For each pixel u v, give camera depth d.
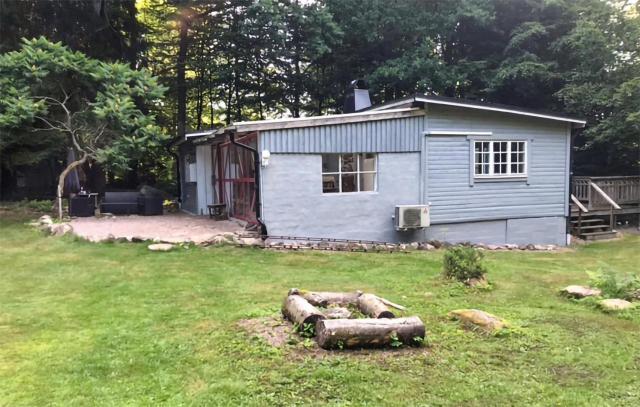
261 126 9.08
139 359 3.81
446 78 18.45
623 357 3.89
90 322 4.77
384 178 10.45
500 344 4.12
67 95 11.94
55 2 16.11
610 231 13.54
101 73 11.47
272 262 7.86
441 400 3.13
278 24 17.06
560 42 17.42
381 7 18.89
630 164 16.91
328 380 3.39
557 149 12.52
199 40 19.75
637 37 14.66
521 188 12.10
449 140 11.12
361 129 10.09
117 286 6.20
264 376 3.45
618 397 3.21
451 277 6.64
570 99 15.84
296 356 3.77
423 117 10.80
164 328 4.55
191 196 14.77
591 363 3.76
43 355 3.91
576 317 5.00
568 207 12.69
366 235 10.31
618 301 5.43
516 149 12.02
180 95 20.78
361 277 6.96
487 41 20.41
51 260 7.63
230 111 22.56
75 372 3.59
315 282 6.54
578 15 17.61
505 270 7.88
